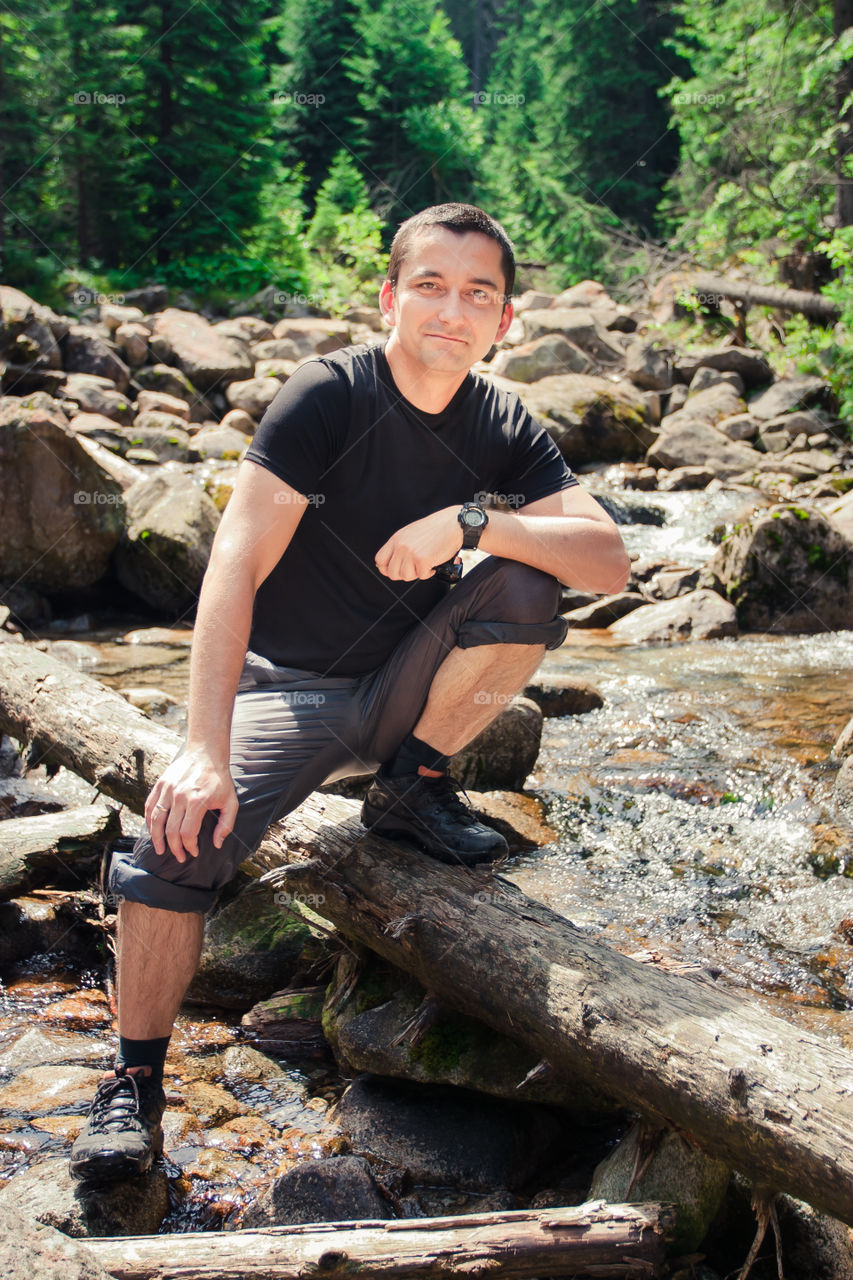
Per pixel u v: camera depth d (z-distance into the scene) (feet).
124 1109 6.26
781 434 35.68
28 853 9.53
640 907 10.37
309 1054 7.99
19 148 47.39
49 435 21.84
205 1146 6.78
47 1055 7.69
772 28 42.80
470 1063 7.09
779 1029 5.74
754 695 17.11
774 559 22.48
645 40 76.13
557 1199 6.35
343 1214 6.03
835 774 13.57
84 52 47.70
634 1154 6.04
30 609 22.06
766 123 43.83
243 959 8.77
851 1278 5.80
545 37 82.07
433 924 6.97
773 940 9.75
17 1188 6.00
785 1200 5.94
